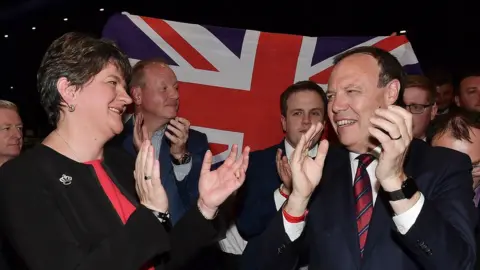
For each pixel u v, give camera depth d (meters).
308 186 2.09
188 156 3.01
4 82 6.86
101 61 1.90
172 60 3.85
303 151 2.11
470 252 1.86
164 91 3.14
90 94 1.90
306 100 3.20
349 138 2.17
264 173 3.13
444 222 1.83
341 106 2.15
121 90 1.96
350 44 3.91
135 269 1.72
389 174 1.79
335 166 2.31
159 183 1.87
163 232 1.79
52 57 1.91
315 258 2.15
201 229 1.99
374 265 2.01
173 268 1.99
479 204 2.57
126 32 3.81
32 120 6.99
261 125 3.87
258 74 3.88
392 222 2.03
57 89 1.89
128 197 2.03
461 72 6.12
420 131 3.64
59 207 1.80
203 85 3.87
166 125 3.19
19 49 6.77
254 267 2.20
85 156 1.94
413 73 3.88
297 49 3.91
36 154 1.85
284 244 2.12
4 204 1.76
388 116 1.75
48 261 1.70
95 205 1.85
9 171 1.81
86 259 1.70
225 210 3.08
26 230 1.72
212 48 3.88
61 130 1.94
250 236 3.05
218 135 3.87
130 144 3.13
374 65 2.15
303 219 2.13
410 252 1.98
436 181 2.06
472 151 2.47
